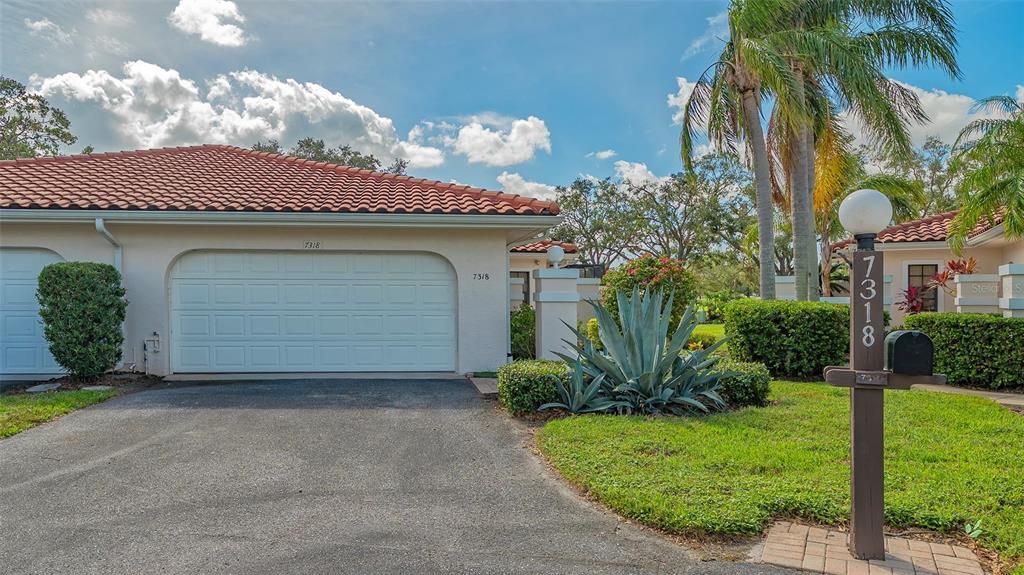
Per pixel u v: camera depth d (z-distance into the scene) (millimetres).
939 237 18062
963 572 3473
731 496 4402
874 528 3613
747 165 15008
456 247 11273
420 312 11398
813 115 13445
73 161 13141
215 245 10820
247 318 11062
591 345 7938
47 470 5395
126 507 4555
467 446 6219
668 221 37438
